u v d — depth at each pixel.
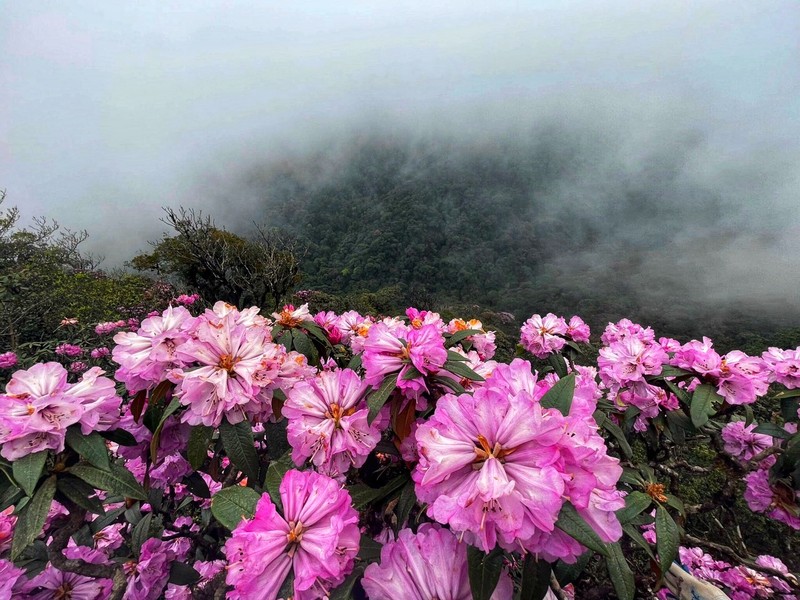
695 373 1.88
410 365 1.12
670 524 1.33
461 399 0.85
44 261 7.96
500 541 0.74
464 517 0.72
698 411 1.74
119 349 1.29
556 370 2.79
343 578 0.85
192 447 1.25
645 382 2.01
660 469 2.33
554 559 0.79
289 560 0.81
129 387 1.28
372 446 1.12
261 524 0.80
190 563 2.16
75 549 1.67
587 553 1.00
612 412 2.21
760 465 2.02
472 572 0.77
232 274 9.38
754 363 1.84
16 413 1.05
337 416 1.12
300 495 0.85
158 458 1.48
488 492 0.70
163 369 1.26
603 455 0.80
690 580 1.27
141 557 1.77
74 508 1.16
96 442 1.11
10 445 1.02
